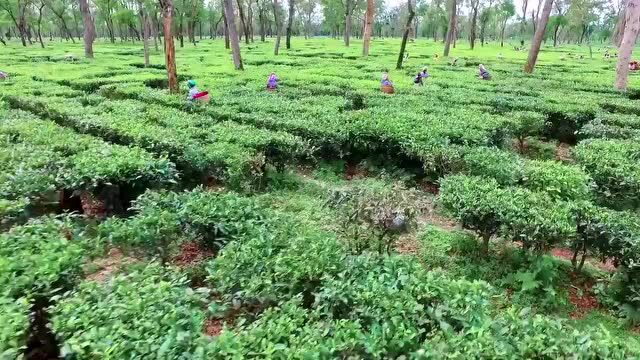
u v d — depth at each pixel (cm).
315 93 1764
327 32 9888
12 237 519
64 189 730
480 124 1126
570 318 584
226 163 864
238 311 480
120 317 396
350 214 614
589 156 927
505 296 613
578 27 6088
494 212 631
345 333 386
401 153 993
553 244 631
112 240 555
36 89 1563
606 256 629
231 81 1911
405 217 601
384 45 5159
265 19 6366
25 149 833
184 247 661
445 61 3209
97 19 6569
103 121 1066
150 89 1620
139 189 762
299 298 441
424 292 448
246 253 506
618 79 1970
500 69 2712
